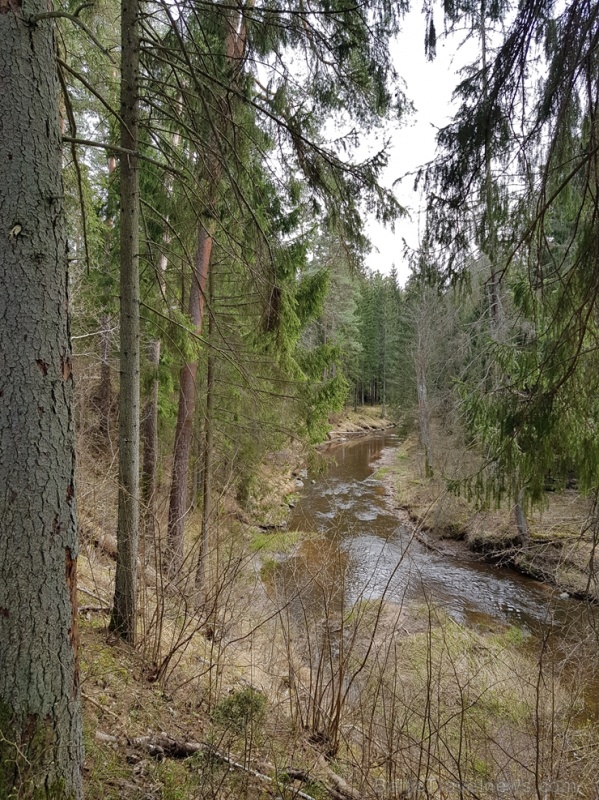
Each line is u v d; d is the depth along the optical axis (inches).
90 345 363.9
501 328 343.9
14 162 61.7
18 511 62.5
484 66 133.5
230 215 168.2
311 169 174.2
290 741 126.7
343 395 285.3
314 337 748.0
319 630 177.6
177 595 170.7
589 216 123.5
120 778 90.4
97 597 163.9
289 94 176.1
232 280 261.4
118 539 145.7
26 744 62.9
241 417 335.9
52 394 65.9
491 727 145.5
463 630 241.4
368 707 148.6
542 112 115.9
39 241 64.1
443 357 579.8
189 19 166.2
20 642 62.7
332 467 804.0
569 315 122.4
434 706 148.9
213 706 130.2
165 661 136.0
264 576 216.7
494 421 166.2
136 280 144.9
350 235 184.2
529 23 114.8
